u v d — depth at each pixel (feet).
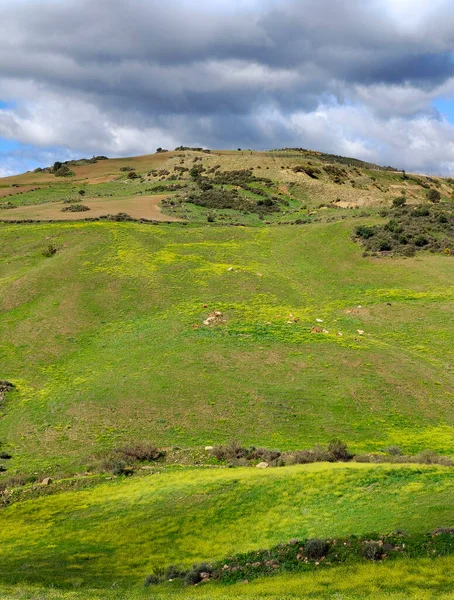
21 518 90.74
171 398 143.95
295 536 73.10
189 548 76.43
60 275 223.92
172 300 211.61
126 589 64.18
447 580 54.75
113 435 128.47
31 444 126.52
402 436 130.00
